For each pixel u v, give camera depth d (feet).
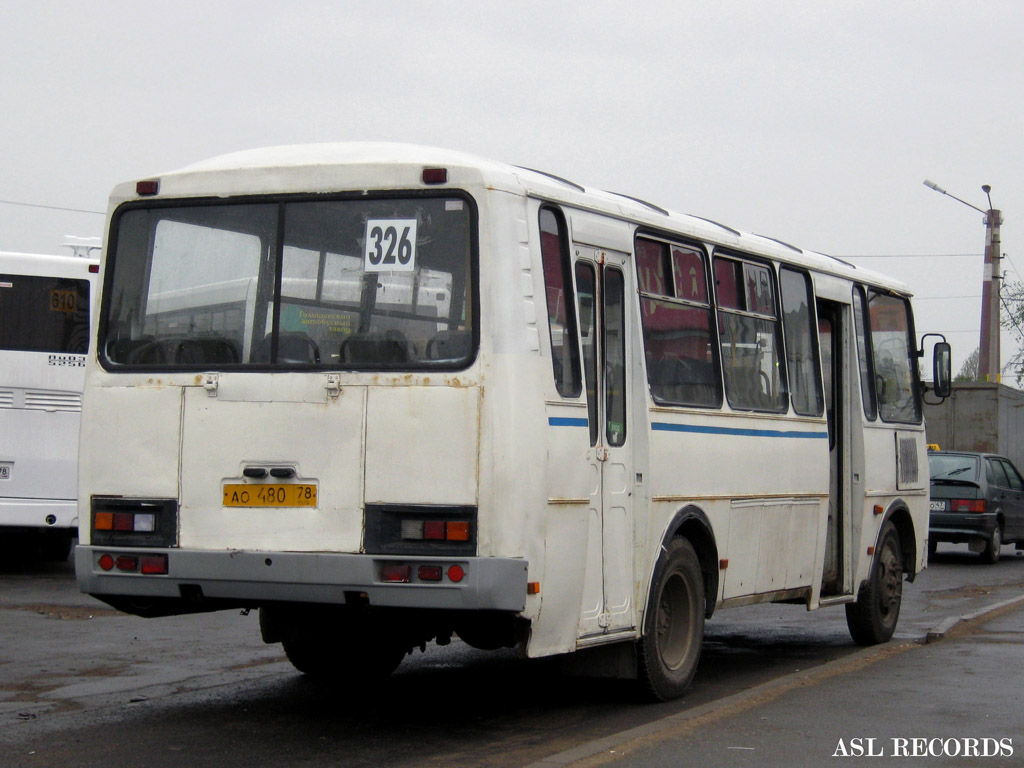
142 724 25.85
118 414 24.88
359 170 24.04
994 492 71.77
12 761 22.62
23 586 50.44
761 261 33.86
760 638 40.63
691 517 29.22
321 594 23.15
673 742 23.72
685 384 29.58
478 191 23.31
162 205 25.48
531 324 23.53
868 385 39.34
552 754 23.56
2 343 52.75
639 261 28.19
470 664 34.04
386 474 23.06
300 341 24.06
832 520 38.11
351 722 26.37
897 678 31.09
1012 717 26.32
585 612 25.29
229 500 23.97
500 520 22.54
